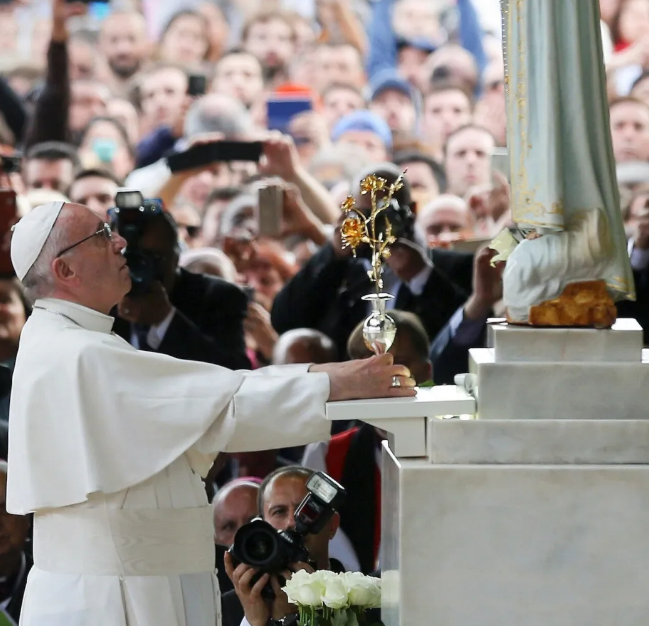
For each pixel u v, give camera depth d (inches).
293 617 462.6
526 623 395.2
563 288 422.6
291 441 435.8
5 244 828.6
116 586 439.5
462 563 395.5
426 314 814.5
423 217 995.9
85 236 461.7
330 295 830.5
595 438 401.7
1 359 821.2
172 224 792.9
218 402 433.1
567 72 423.8
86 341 444.1
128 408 435.2
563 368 408.2
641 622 393.1
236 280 925.2
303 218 940.0
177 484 455.2
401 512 396.2
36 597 446.6
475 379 420.8
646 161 973.8
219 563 632.4
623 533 393.1
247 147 984.3
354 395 429.1
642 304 835.4
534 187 419.2
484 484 395.2
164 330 792.3
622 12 994.7
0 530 690.2
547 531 394.6
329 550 640.4
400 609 397.1
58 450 439.2
